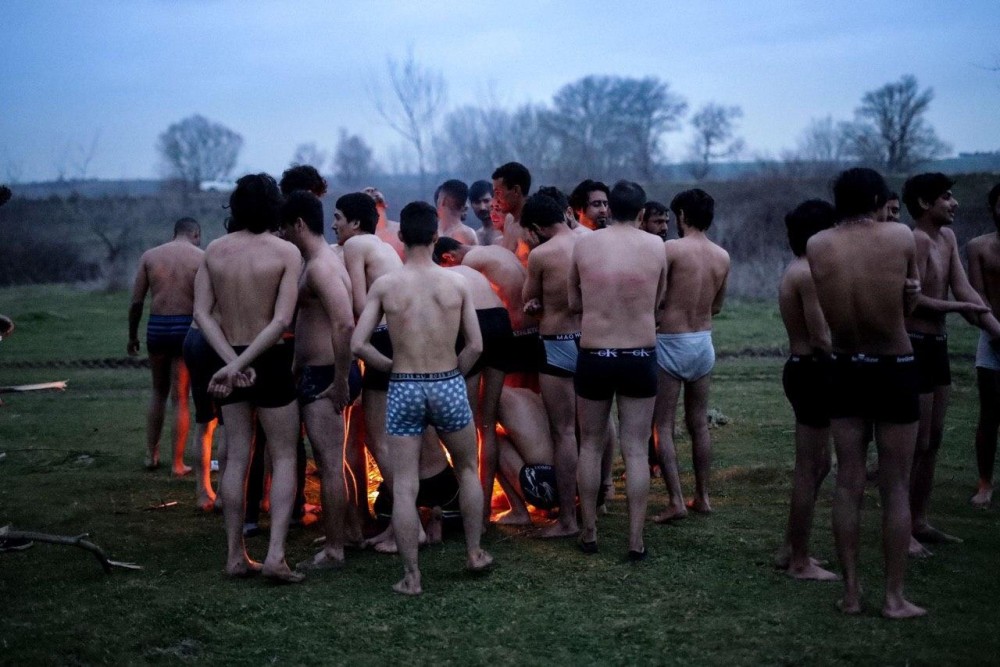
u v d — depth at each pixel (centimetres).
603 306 480
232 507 462
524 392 589
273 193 468
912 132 4975
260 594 439
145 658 371
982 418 562
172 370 703
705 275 540
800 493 444
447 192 764
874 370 387
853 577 399
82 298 2531
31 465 739
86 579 463
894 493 391
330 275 469
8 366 1365
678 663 357
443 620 407
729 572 458
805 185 2925
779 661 355
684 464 696
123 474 707
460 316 457
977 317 505
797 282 433
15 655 369
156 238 3706
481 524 468
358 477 553
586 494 494
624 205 493
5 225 3634
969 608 402
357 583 457
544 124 4922
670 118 7050
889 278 380
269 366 452
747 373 1112
